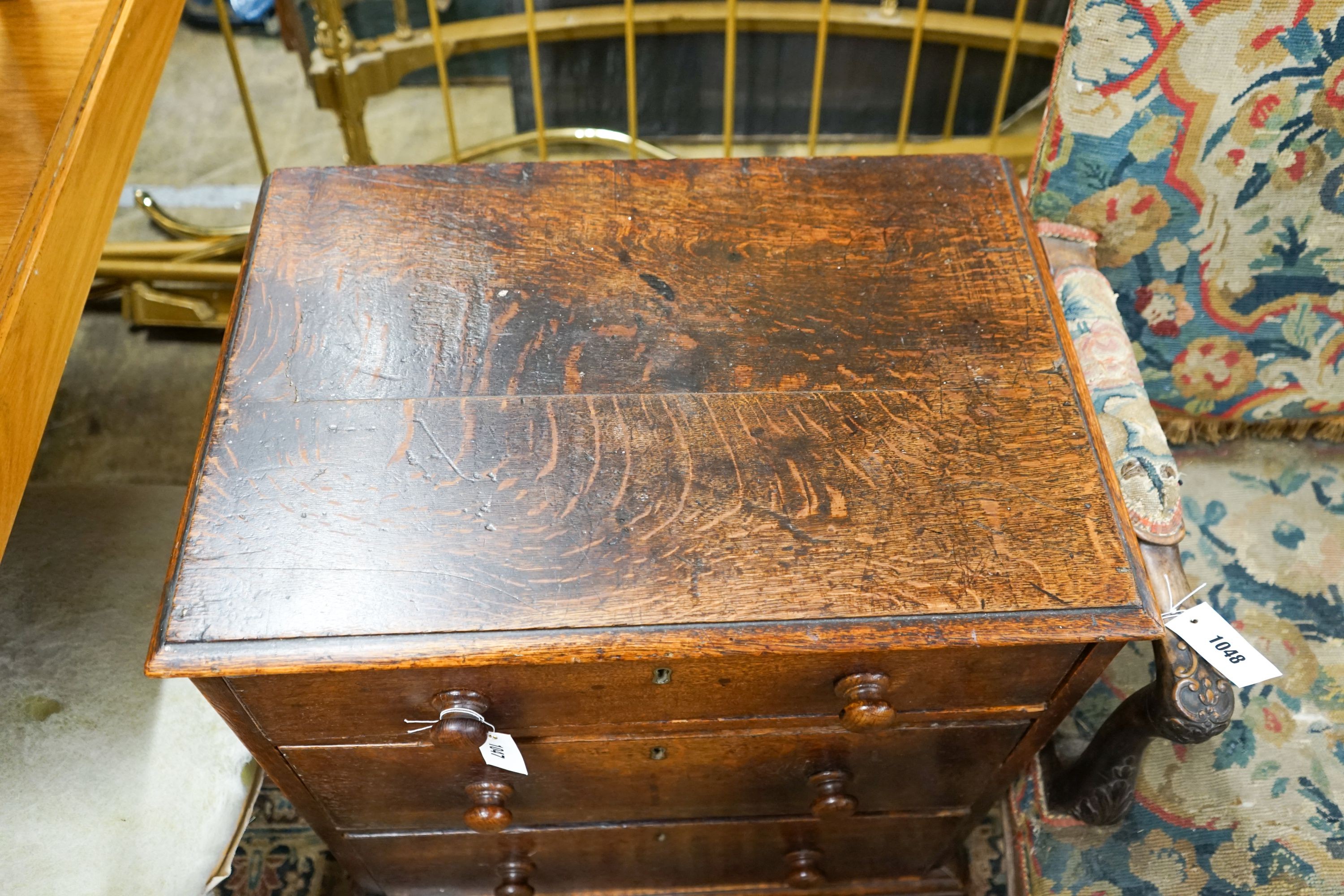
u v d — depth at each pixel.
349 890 1.29
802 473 0.83
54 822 0.89
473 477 0.82
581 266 0.95
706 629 0.76
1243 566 1.09
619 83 2.01
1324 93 0.94
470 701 0.81
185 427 1.71
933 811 1.10
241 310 0.92
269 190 1.00
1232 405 1.14
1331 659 1.04
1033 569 0.79
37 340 0.84
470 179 1.02
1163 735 0.85
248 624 0.75
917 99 2.07
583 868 1.18
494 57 2.23
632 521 0.80
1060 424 0.86
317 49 1.67
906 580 0.78
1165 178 1.00
